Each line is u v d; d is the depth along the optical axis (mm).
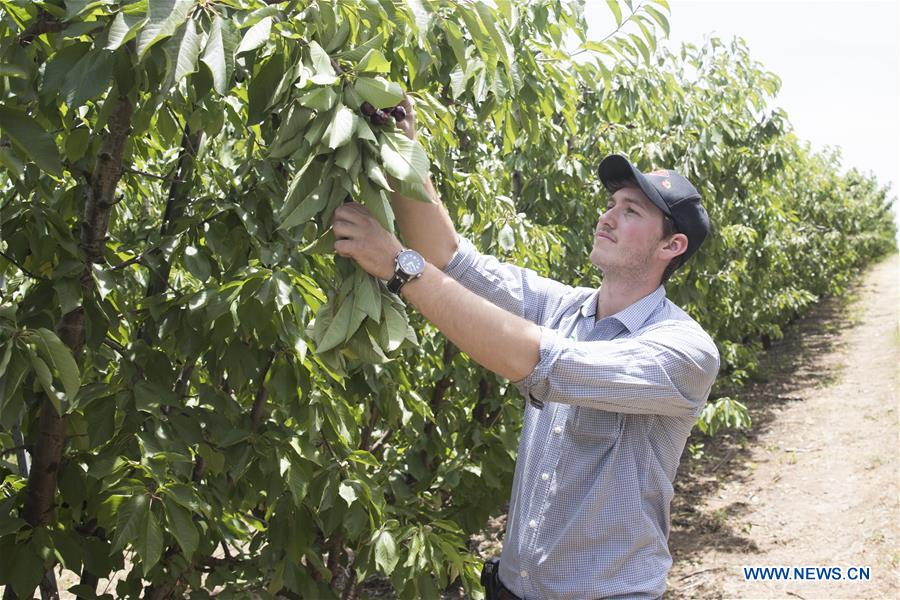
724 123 6148
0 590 2111
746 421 6512
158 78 1455
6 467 2371
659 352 1646
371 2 1497
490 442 3605
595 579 1715
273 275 2000
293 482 2203
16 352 1517
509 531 1894
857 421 10297
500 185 4246
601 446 1741
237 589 2404
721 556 6594
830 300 22766
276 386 2217
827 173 16484
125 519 1835
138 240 2639
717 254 6992
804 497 7844
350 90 1319
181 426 2088
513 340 1492
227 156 3014
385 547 2498
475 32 1642
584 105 5039
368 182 1296
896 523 6852
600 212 5367
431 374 3756
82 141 1973
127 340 2561
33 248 1979
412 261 1379
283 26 1424
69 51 1420
